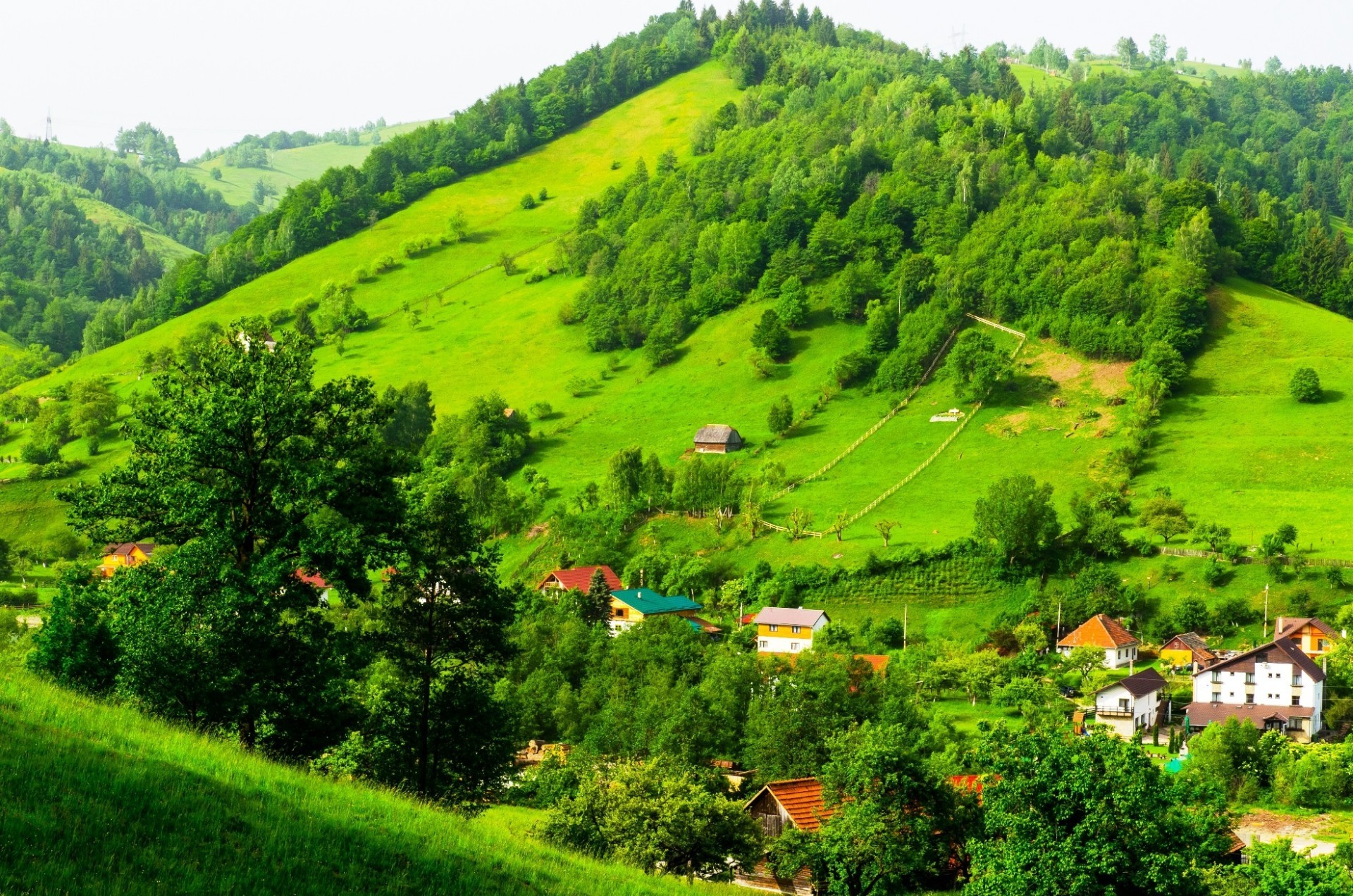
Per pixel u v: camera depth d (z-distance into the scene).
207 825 29.38
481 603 51.19
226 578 44.41
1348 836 80.75
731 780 81.31
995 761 44.19
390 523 48.56
